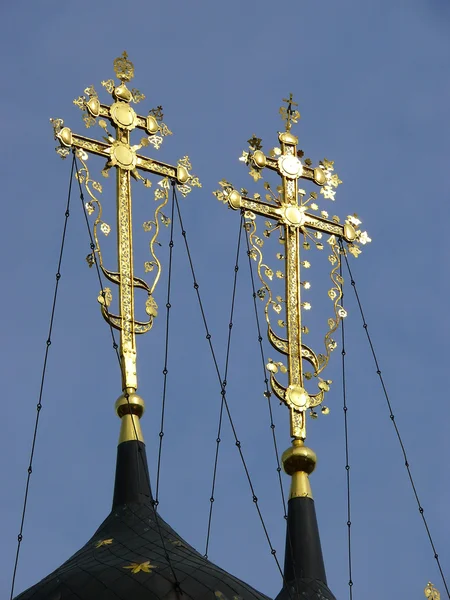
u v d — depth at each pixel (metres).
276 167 59.59
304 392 56.34
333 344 57.41
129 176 56.91
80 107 57.06
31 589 50.81
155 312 55.53
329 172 60.22
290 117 60.84
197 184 57.69
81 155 56.25
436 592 53.47
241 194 58.50
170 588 50.09
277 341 56.88
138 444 53.84
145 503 53.16
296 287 57.78
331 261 58.78
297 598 52.38
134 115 57.84
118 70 58.66
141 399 54.31
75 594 50.00
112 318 54.84
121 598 49.72
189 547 52.59
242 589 51.16
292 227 58.62
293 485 54.88
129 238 56.12
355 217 59.88
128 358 54.53
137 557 51.28
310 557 53.41
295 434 55.62
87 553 51.88
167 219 56.91
